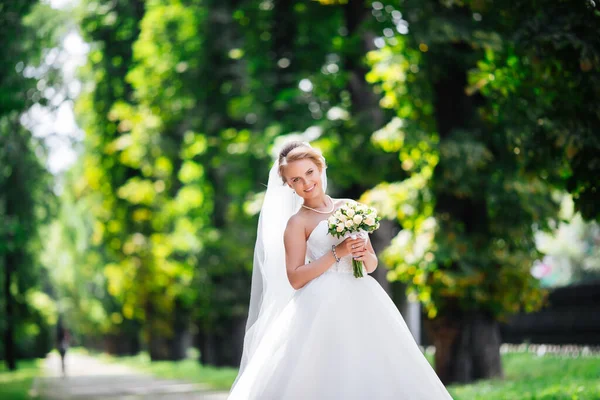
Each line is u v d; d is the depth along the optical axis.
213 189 27.92
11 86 17.55
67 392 21.45
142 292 36.28
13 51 18.22
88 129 31.98
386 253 15.30
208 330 28.80
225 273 27.84
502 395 11.73
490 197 14.94
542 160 10.30
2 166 25.73
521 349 26.41
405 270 15.07
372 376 5.71
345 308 5.88
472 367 15.71
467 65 15.20
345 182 19.02
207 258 27.22
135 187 31.22
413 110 16.09
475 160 14.39
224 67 25.64
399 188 15.80
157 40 25.95
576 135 9.39
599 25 9.16
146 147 27.86
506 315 16.00
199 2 25.55
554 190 15.55
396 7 17.44
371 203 15.80
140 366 39.75
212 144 25.23
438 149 14.73
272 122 22.56
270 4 22.62
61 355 31.31
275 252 6.47
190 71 25.56
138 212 33.19
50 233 35.75
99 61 30.55
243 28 23.28
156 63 26.12
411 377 5.79
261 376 5.82
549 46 9.26
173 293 34.06
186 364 36.22
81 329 77.25
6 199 26.83
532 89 10.55
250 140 21.59
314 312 5.87
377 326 5.89
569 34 9.09
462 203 15.38
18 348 48.59
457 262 14.99
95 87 30.92
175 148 28.02
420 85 15.47
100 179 33.41
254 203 19.88
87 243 43.69
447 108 15.58
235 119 25.56
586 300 24.75
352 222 5.88
